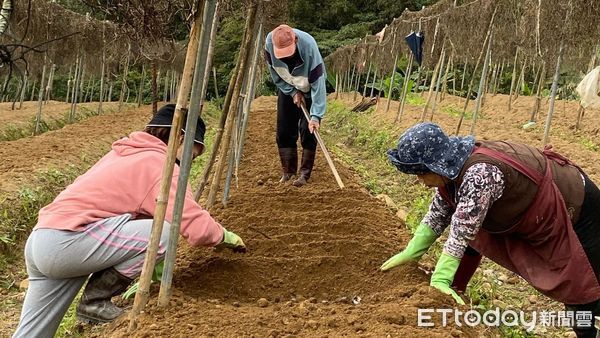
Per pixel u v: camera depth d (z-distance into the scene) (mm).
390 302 3607
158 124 3623
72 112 15508
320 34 30969
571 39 6961
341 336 3055
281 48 5676
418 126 3303
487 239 3523
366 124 14508
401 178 8711
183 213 3490
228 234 4156
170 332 3092
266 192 6258
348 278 4102
